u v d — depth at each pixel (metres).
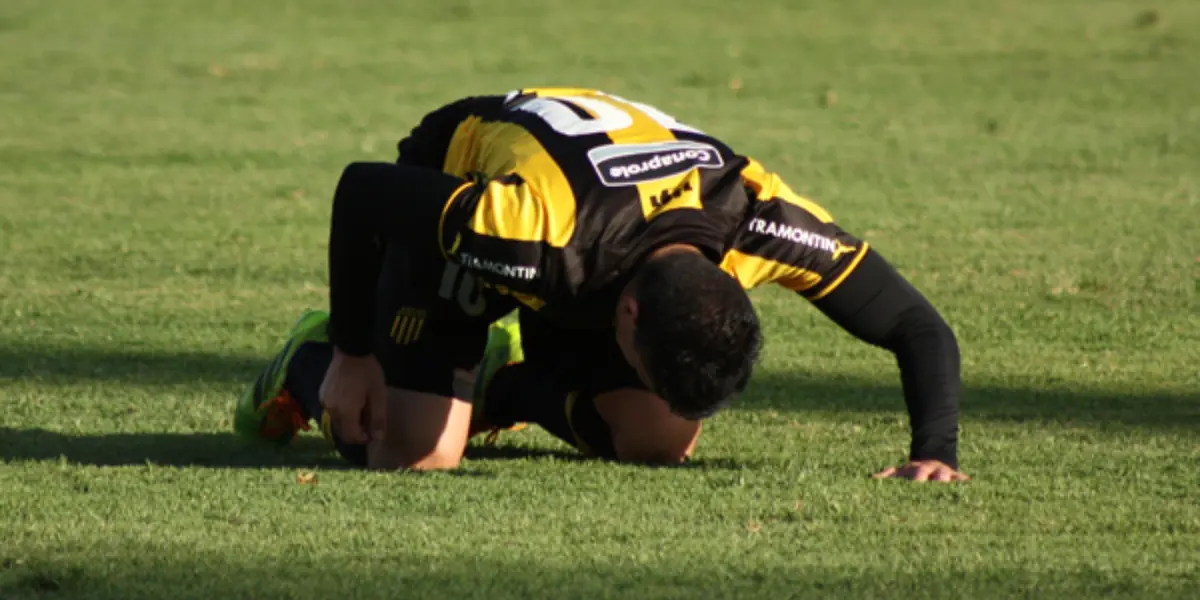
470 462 14.64
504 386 15.51
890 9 68.38
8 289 23.03
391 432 14.28
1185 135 39.84
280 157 36.09
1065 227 28.64
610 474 13.71
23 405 16.62
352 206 12.54
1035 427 15.99
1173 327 21.23
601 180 11.66
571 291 11.48
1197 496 13.07
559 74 49.78
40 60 52.06
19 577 10.23
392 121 41.31
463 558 10.87
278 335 20.58
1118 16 65.88
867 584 10.42
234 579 10.30
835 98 45.91
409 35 59.16
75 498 12.51
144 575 10.36
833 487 13.08
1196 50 55.91
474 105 14.16
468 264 11.72
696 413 11.26
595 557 10.95
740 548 11.24
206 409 16.80
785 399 17.45
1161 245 26.92
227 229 28.14
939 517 12.19
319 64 51.88
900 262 25.59
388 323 14.36
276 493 12.79
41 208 29.73
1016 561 11.03
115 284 23.58
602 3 70.00
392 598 9.96
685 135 12.49
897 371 18.95
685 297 11.03
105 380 17.95
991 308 22.38
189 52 54.44
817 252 12.41
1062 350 19.95
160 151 36.62
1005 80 49.53
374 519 11.95
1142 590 10.41
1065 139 39.31
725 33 60.69
